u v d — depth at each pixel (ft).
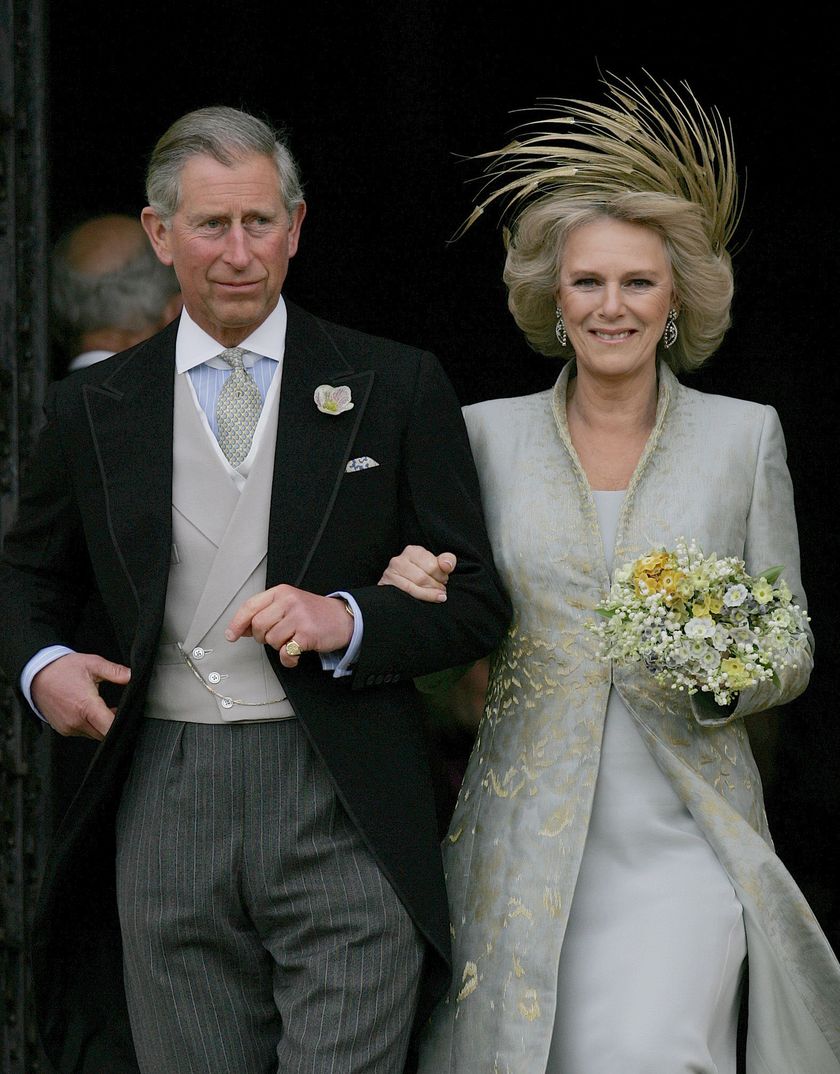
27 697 45.34
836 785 79.30
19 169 57.47
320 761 42.98
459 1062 44.65
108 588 44.11
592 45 83.97
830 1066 44.21
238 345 44.45
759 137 84.58
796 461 84.43
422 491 44.34
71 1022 46.39
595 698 44.73
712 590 42.45
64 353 66.90
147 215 44.45
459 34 83.35
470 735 65.51
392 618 42.27
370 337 45.88
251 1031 44.14
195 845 43.09
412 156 84.84
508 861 44.86
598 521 45.65
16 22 57.26
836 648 81.76
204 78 78.38
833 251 84.23
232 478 43.68
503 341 86.89
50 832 57.52
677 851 44.37
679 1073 41.88
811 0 82.69
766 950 43.55
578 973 43.96
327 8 81.41
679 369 49.29
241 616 40.96
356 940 42.68
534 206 46.75
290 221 45.06
